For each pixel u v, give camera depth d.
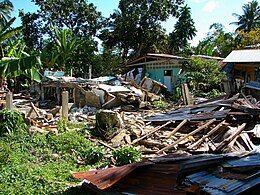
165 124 14.02
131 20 44.31
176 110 16.22
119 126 13.54
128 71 33.88
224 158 6.88
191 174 6.61
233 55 24.11
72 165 10.12
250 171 6.16
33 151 11.06
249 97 16.30
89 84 23.36
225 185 5.82
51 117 16.44
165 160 7.26
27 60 13.31
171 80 29.73
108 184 6.95
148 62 31.28
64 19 45.34
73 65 40.78
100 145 12.19
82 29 46.16
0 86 19.55
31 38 44.72
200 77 26.48
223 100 15.25
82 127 14.17
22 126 12.85
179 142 11.73
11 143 11.42
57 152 11.17
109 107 21.25
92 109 20.88
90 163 10.41
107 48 46.09
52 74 28.44
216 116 13.21
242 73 24.39
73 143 11.60
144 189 6.75
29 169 9.29
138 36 45.12
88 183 7.88
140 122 14.99
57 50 36.62
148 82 27.12
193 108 15.46
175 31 46.75
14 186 8.22
